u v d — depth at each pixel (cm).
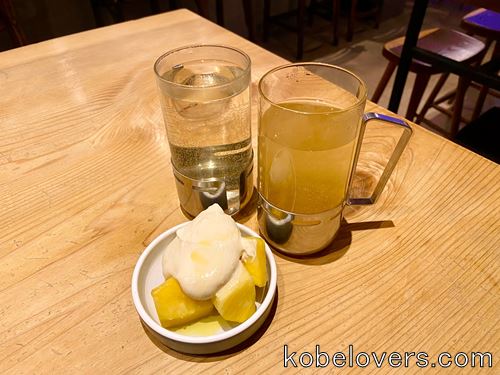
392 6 321
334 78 50
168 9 263
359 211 59
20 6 219
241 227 49
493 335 44
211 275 40
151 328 41
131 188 63
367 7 311
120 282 50
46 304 48
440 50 165
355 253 53
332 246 54
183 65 56
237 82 49
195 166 53
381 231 56
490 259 52
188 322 43
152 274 48
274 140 44
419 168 65
